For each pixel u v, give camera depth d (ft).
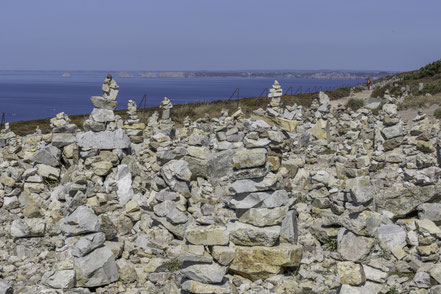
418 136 56.90
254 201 26.27
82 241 26.43
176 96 577.02
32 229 30.66
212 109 148.25
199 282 23.67
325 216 30.91
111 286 26.61
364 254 23.50
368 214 23.86
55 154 46.37
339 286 24.50
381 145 57.06
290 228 27.40
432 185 32.32
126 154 45.16
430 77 213.25
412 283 24.97
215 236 24.90
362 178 25.81
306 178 45.32
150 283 26.94
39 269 28.63
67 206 33.42
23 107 427.33
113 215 34.12
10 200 38.14
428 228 26.99
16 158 56.65
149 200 35.42
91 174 38.04
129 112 73.00
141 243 30.45
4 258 30.81
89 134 42.29
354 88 256.73
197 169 44.29
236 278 26.61
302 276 26.63
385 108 57.57
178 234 30.83
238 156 26.05
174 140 62.80
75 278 26.05
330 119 88.17
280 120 34.09
